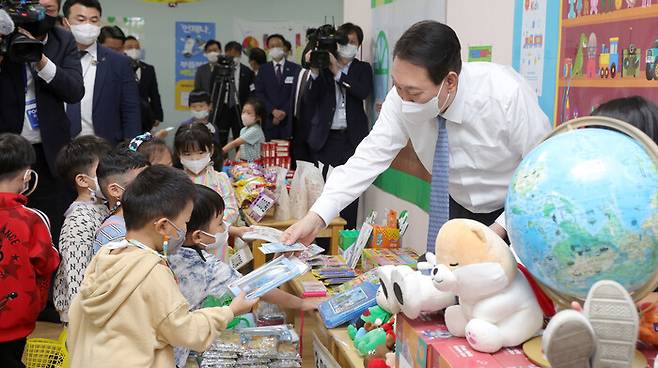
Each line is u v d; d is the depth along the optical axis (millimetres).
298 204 3840
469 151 2068
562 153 1167
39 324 3803
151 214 1923
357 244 3102
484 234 1280
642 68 1770
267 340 2361
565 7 2133
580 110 2062
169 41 8422
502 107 1958
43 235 2547
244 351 2273
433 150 2195
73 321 1931
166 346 1892
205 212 2309
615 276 1124
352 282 2613
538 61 2305
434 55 1760
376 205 4500
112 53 4004
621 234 1084
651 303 1273
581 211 1099
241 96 7598
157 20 8359
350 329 2176
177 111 8570
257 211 3764
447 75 1825
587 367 1019
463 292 1285
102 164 2459
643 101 1398
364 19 4863
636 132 1183
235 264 3227
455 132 2064
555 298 1259
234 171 4594
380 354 1934
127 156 2498
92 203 2600
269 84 6500
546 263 1161
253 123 5531
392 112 2217
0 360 2494
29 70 3330
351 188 2217
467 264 1264
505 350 1295
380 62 4477
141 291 1821
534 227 1153
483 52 2736
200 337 1854
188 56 8492
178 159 3441
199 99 5730
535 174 1177
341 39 4621
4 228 2416
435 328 1434
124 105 4039
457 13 3010
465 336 1353
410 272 1510
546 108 2270
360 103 4820
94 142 2666
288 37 8664
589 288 1153
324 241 4352
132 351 1823
